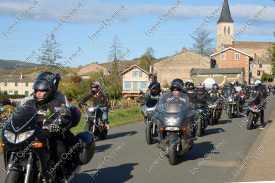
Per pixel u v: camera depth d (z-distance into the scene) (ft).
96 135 35.68
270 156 26.18
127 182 20.31
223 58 249.75
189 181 20.43
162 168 23.82
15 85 275.80
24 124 14.01
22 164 14.19
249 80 253.65
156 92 36.01
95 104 35.45
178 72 232.94
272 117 59.06
